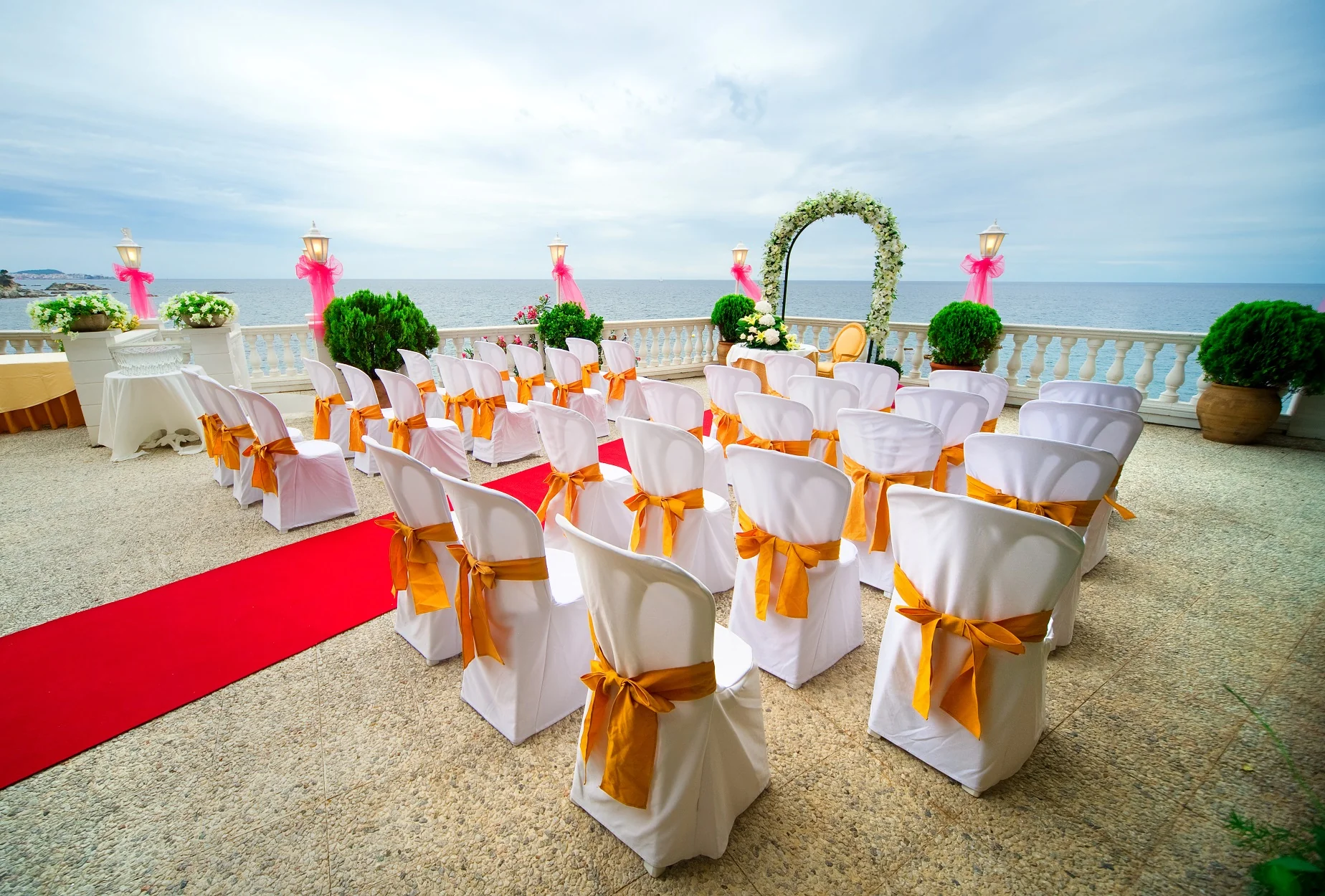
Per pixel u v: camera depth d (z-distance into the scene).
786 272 7.88
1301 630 2.44
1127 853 1.46
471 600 1.72
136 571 2.92
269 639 2.37
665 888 1.37
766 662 2.17
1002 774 1.63
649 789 1.32
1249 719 1.93
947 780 1.69
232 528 3.43
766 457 1.86
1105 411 2.45
